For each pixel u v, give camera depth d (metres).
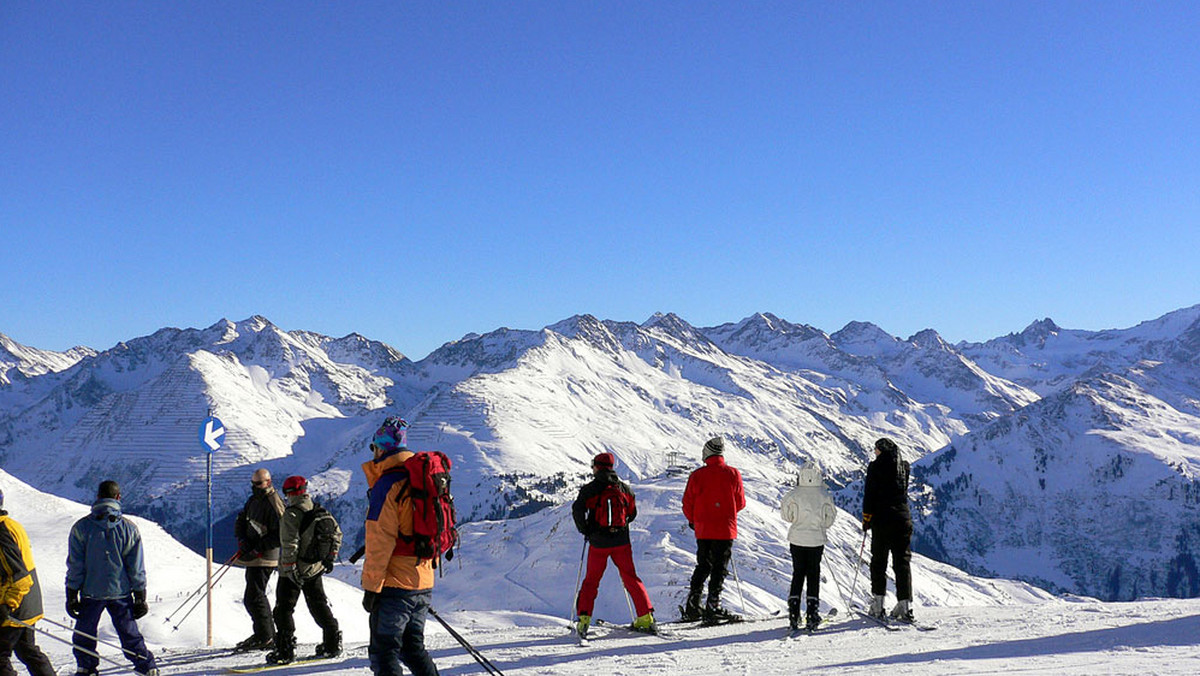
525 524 65.25
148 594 19.56
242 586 21.48
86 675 9.74
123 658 11.89
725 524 12.91
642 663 9.52
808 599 11.80
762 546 54.47
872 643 10.48
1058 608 14.08
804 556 11.87
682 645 10.87
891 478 12.49
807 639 11.01
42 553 22.67
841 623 12.45
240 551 12.28
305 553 10.86
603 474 11.81
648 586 44.44
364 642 13.39
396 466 6.48
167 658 11.98
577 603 11.65
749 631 11.96
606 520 11.60
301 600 21.89
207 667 10.84
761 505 65.44
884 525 12.48
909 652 9.48
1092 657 8.39
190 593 19.86
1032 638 10.19
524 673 9.13
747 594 44.06
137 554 10.04
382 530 6.31
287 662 10.85
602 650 10.66
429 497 6.41
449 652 11.09
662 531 54.00
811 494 11.92
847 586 42.34
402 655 6.54
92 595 9.77
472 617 34.25
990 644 9.85
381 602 6.37
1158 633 9.82
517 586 52.09
